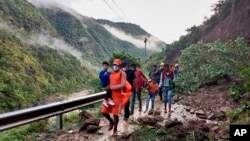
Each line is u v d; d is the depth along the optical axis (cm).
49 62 13588
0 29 13238
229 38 2492
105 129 754
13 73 9581
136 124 711
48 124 798
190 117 921
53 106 687
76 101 810
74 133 707
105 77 707
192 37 4700
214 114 871
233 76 1394
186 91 1480
